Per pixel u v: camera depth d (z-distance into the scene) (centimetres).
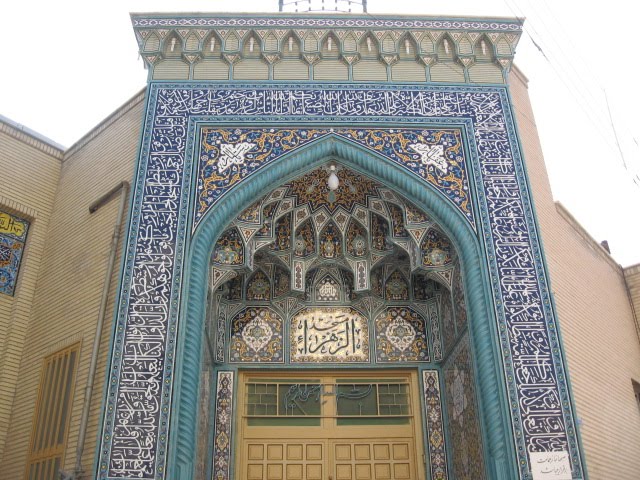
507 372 621
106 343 642
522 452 588
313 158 734
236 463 746
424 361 799
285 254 793
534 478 578
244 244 725
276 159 728
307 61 784
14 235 826
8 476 683
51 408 677
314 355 799
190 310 643
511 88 840
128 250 665
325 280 838
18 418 716
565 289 770
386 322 817
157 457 577
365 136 745
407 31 800
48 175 876
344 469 756
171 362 614
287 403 784
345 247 802
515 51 800
